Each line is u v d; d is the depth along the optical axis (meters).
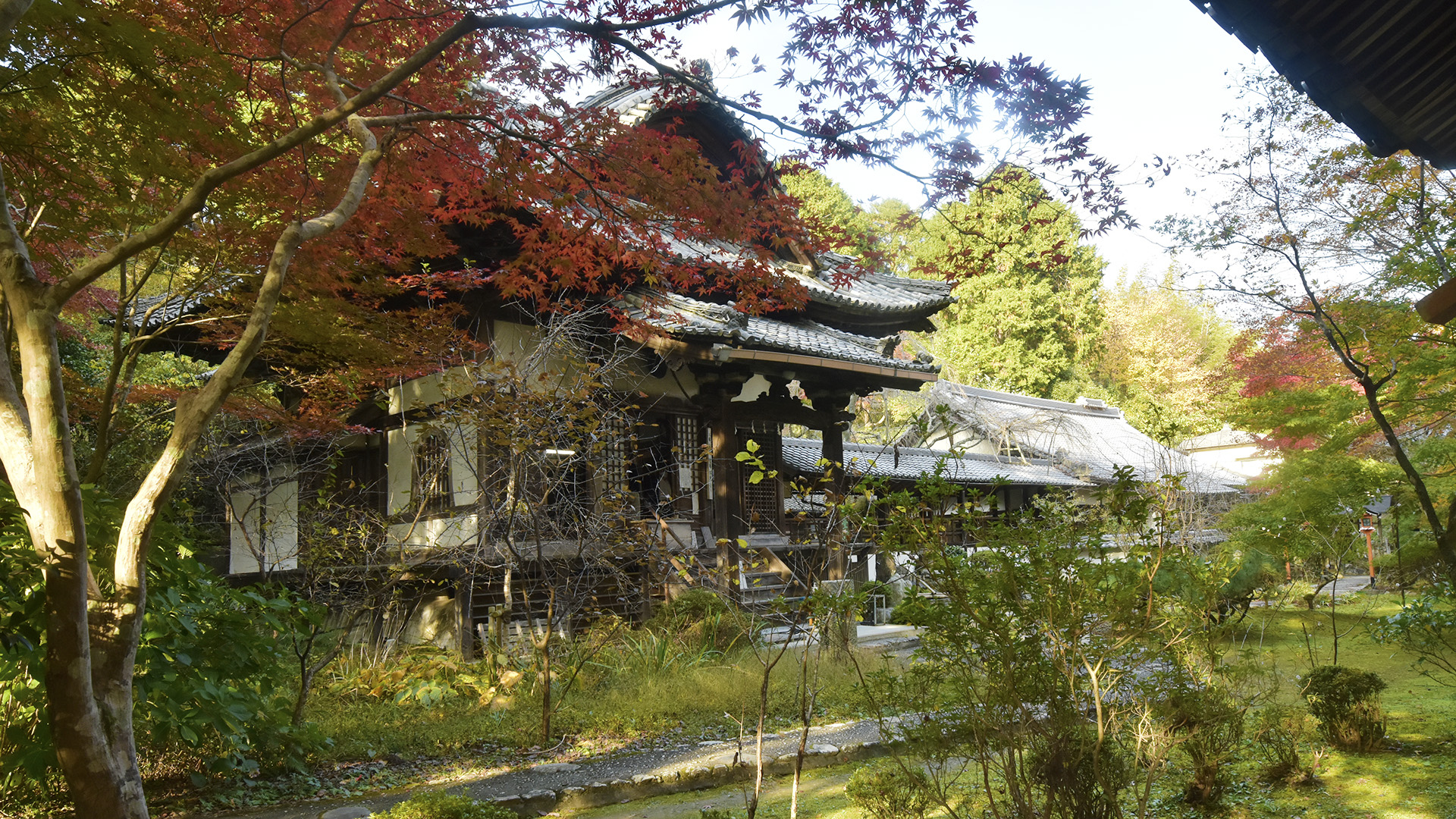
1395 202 9.24
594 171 6.81
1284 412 10.94
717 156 13.82
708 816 4.68
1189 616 4.71
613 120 6.71
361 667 9.84
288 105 5.95
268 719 6.26
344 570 9.56
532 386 9.84
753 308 8.55
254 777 6.53
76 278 3.29
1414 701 8.73
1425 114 3.77
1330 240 9.98
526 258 8.38
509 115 6.77
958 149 5.77
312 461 10.75
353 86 6.18
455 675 9.37
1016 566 4.23
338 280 8.06
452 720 8.23
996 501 4.39
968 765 6.83
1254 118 10.08
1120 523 4.50
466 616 10.56
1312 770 6.11
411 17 5.59
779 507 14.53
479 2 5.83
